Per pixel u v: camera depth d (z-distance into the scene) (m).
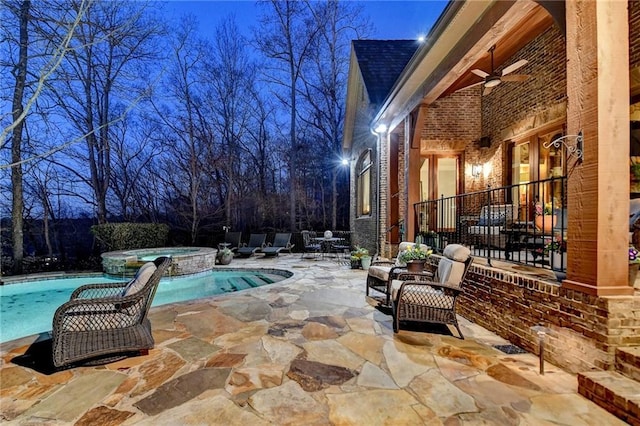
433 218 8.80
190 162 14.42
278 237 12.20
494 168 7.97
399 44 11.16
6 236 10.34
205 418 2.00
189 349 3.08
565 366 2.64
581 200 2.54
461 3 3.89
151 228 10.59
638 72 4.27
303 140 16.73
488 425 1.93
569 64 2.64
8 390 2.33
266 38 16.12
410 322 3.89
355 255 8.35
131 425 1.94
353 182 12.57
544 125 6.21
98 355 2.68
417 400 2.21
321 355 2.96
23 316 5.59
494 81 5.18
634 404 1.89
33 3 5.71
